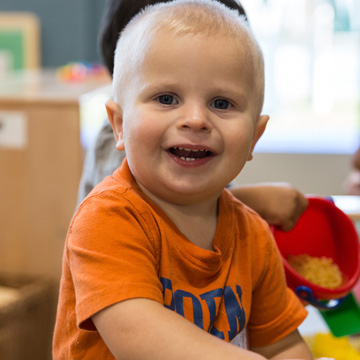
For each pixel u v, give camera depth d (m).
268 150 4.12
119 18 1.13
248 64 0.81
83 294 0.74
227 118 0.80
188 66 0.77
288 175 4.12
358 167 2.60
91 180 1.15
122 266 0.74
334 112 4.30
